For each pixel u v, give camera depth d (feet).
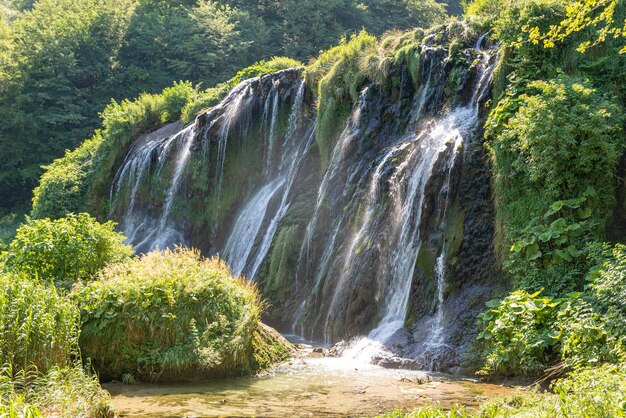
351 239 46.83
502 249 37.47
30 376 26.40
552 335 30.30
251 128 67.87
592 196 35.70
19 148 132.67
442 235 40.40
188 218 69.82
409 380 31.24
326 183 52.44
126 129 84.64
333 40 148.46
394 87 52.80
